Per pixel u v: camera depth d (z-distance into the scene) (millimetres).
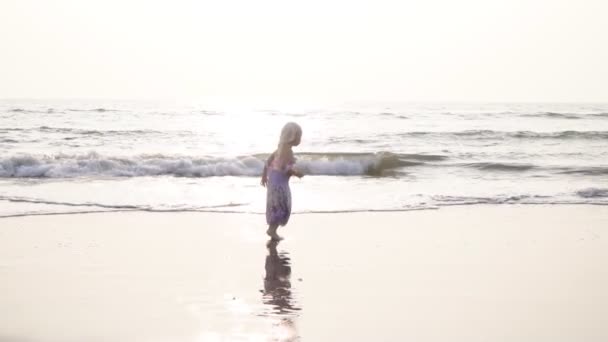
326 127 38406
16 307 5535
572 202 13125
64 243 8484
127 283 6445
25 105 66125
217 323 5133
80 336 4762
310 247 8516
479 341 4762
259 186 15375
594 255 8094
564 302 5879
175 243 8648
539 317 5391
